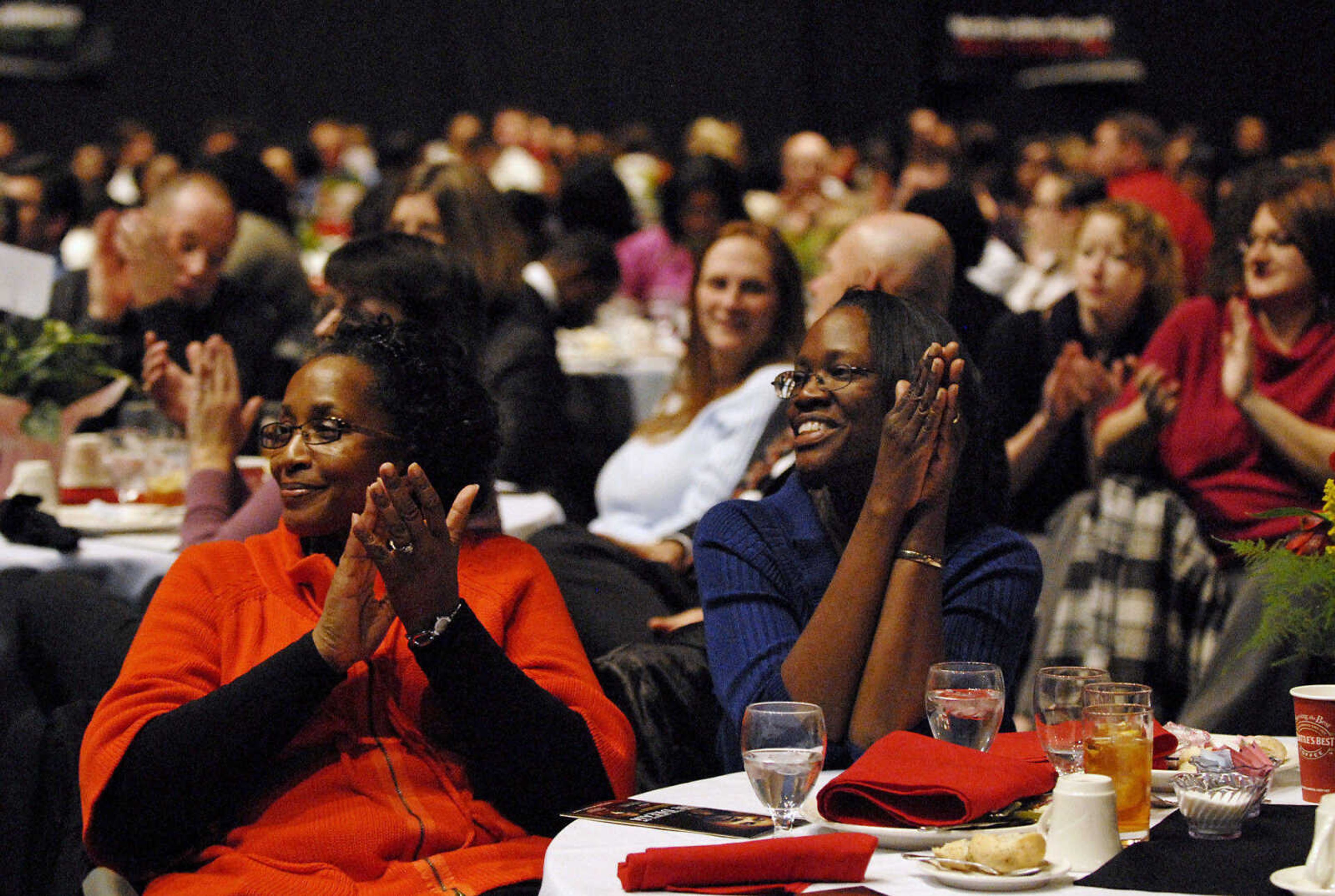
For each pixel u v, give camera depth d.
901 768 2.69
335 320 4.77
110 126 23.16
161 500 5.73
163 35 23.23
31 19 22.62
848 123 24.09
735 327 6.20
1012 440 6.42
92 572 5.02
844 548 3.47
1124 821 2.63
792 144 15.46
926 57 23.73
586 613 4.73
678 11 24.23
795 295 6.27
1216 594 5.47
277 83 23.67
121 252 7.24
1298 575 2.83
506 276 7.12
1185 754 2.98
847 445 3.34
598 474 9.46
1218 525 5.85
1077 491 6.47
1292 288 5.68
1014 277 11.39
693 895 2.39
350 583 3.07
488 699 3.16
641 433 6.55
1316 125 23.17
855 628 3.19
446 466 3.51
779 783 2.63
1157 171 14.26
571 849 2.64
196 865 3.14
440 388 3.51
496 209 7.17
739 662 3.34
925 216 6.53
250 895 3.01
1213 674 4.74
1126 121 14.24
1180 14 23.30
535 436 6.91
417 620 3.12
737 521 3.54
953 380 3.18
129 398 6.90
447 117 24.08
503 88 24.17
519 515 5.78
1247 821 2.71
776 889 2.41
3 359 5.79
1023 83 23.62
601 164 11.59
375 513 3.05
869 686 3.16
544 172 19.05
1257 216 5.75
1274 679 4.54
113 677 3.79
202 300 7.54
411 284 4.77
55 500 5.72
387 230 7.06
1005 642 3.35
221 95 23.55
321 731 3.23
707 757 3.83
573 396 9.45
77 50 22.88
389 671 3.29
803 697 3.19
